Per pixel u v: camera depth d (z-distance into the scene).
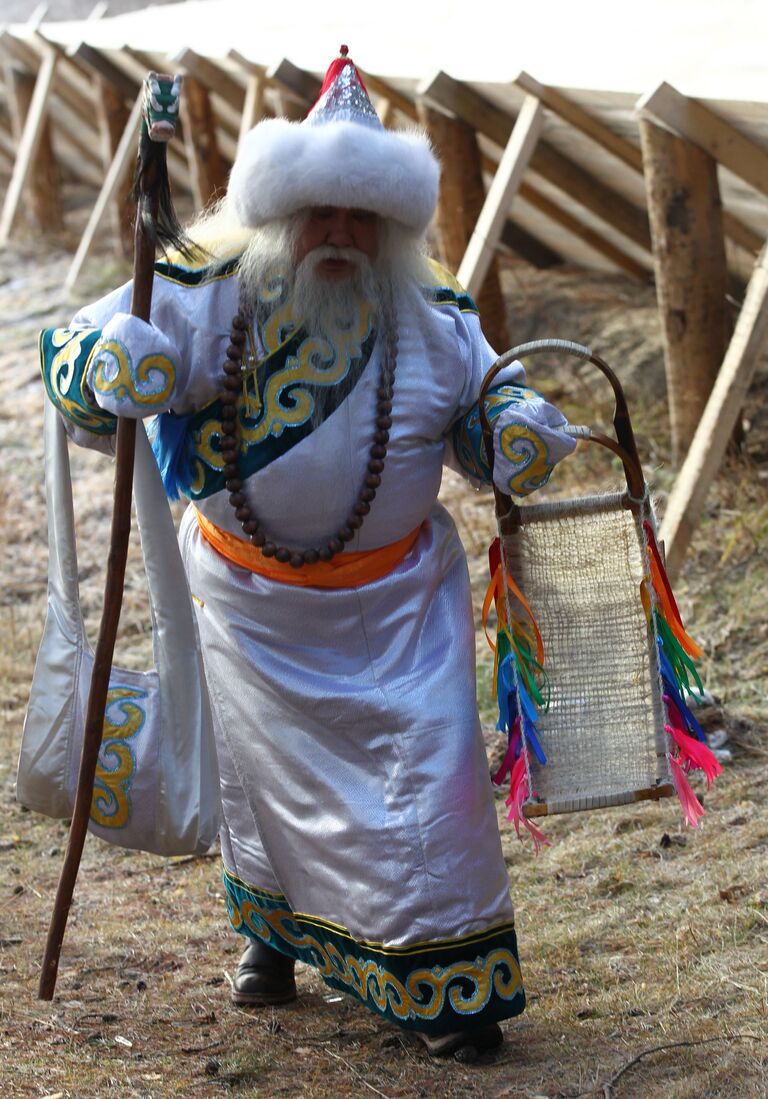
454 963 4.05
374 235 4.10
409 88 10.30
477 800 4.12
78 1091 3.96
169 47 12.94
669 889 5.17
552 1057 4.04
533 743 4.20
